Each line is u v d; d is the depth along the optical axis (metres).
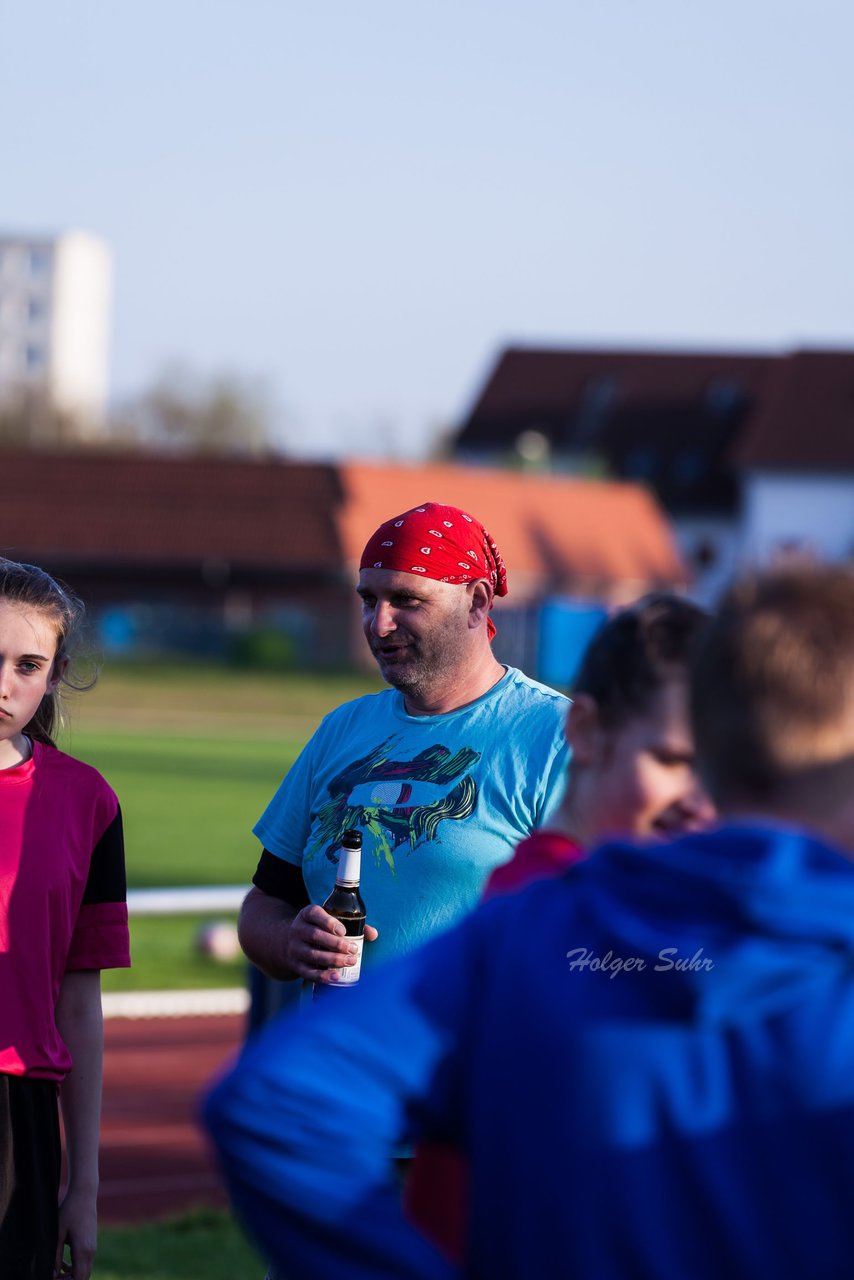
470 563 9.88
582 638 133.75
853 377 180.38
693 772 5.13
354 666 130.75
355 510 136.50
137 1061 22.62
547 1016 4.18
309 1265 4.11
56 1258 8.77
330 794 10.12
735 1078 3.95
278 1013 15.93
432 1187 4.73
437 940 4.58
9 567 9.07
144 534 133.75
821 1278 3.80
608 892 4.28
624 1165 3.97
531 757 9.52
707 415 192.25
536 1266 4.07
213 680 115.75
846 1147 3.84
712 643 4.39
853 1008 3.94
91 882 9.27
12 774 9.00
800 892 3.88
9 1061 8.55
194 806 57.03
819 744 4.16
